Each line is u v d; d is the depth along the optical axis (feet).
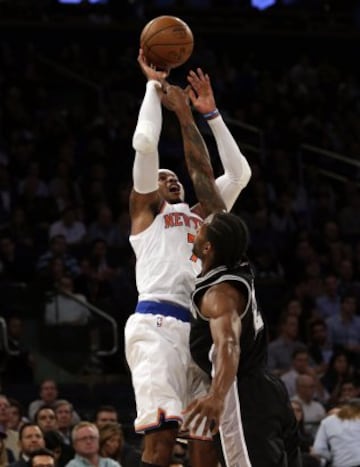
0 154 72.95
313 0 108.88
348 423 42.57
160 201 23.77
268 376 20.68
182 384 22.81
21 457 37.83
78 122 79.15
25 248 60.29
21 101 80.89
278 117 86.43
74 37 94.94
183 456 39.93
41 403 46.57
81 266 58.85
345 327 59.26
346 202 75.82
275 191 75.51
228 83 88.94
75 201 68.39
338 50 101.96
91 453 38.40
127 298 57.16
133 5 100.78
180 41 24.13
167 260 23.17
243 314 20.16
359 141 86.74
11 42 93.35
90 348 55.52
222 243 20.38
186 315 23.03
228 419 20.26
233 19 100.73
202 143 23.70
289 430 20.77
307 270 63.31
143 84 87.35
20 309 55.52
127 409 52.70
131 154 75.87
